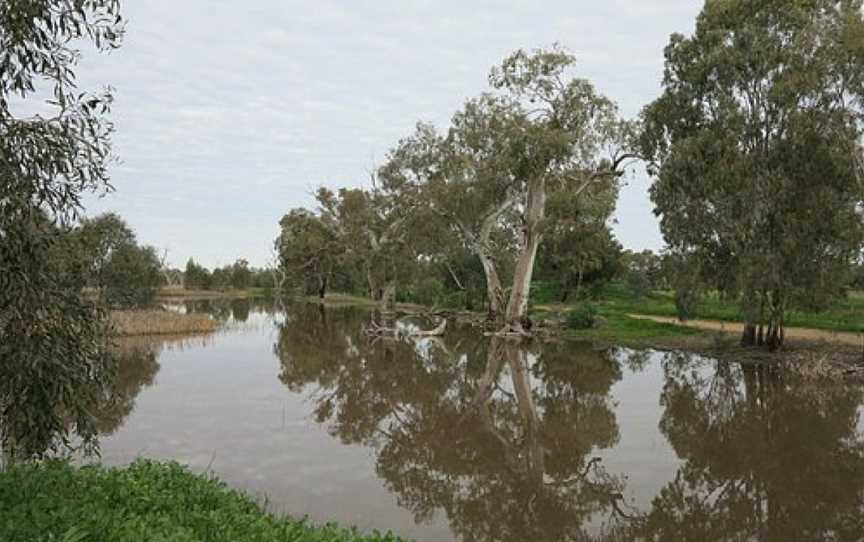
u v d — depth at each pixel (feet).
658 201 95.81
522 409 60.95
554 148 121.39
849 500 35.22
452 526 30.96
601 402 64.28
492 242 180.14
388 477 37.96
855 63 80.33
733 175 86.38
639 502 35.17
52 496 22.00
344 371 82.69
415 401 64.23
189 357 92.22
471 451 45.68
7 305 20.61
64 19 21.57
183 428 48.06
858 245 84.48
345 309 234.38
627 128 130.72
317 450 43.27
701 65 90.63
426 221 153.17
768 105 88.12
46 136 21.07
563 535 30.32
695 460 43.34
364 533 28.94
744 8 89.86
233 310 224.33
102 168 22.93
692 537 30.22
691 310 99.81
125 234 134.41
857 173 81.00
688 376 79.77
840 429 51.29
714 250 95.50
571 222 143.95
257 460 40.22
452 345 116.67
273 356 95.55
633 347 110.22
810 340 100.78
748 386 71.51
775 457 43.73
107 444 42.52
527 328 137.49
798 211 86.53
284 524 23.63
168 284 379.55
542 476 39.73
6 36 20.68
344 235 228.02
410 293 260.42
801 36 84.38
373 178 191.52
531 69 130.72
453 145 145.07
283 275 344.69
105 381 25.62
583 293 209.77
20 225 20.30
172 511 23.03
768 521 32.24
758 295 90.89
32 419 22.29
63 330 22.53
